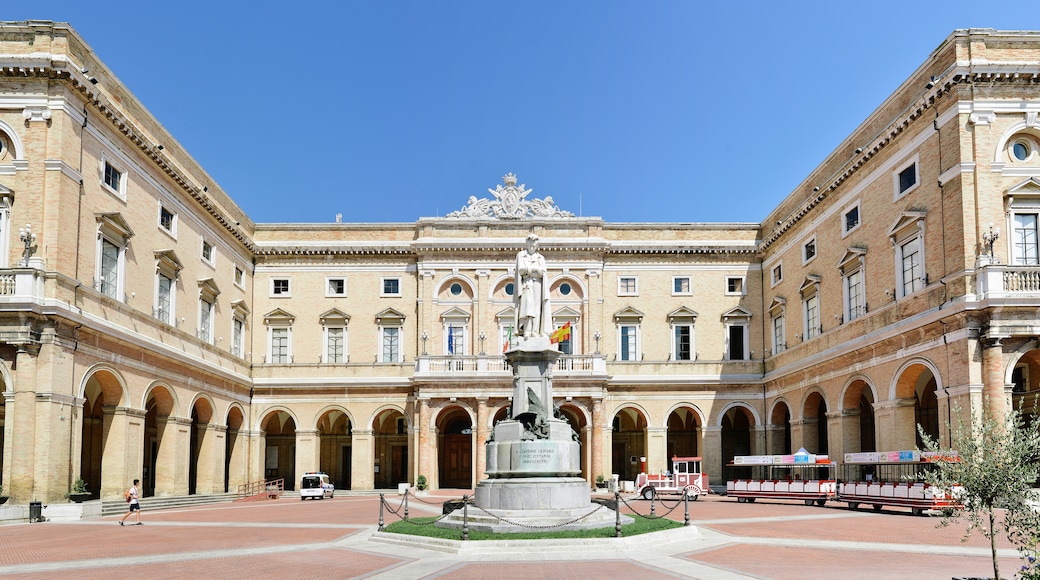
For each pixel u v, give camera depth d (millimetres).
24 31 34844
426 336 57250
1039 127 33906
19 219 33875
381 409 57031
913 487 32844
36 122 34406
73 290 34594
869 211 42062
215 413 50375
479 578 17000
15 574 18406
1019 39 34406
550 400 25828
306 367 57688
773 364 56281
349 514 36125
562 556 20047
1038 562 13625
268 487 53000
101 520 32812
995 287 32031
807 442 49875
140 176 41469
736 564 19000
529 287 26453
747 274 59219
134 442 39438
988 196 33531
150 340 40531
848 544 22844
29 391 32375
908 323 36562
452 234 58531
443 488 59250
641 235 59531
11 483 31969
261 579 17391
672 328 58500
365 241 59062
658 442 57125
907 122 37969
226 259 53688
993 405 31625
